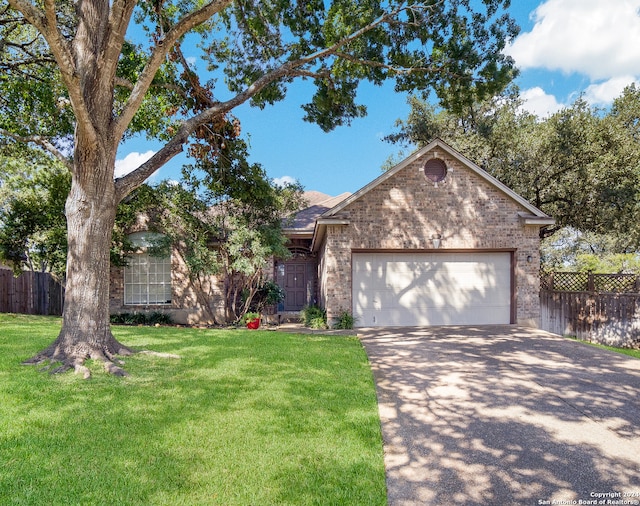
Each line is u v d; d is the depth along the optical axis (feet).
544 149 61.31
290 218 47.37
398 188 43.21
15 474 10.96
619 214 61.46
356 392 18.80
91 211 22.38
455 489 11.56
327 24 34.83
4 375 19.12
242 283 48.39
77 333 21.67
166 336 31.96
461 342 32.91
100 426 14.12
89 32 22.33
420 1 33.45
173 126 39.70
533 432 15.47
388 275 43.52
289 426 14.66
